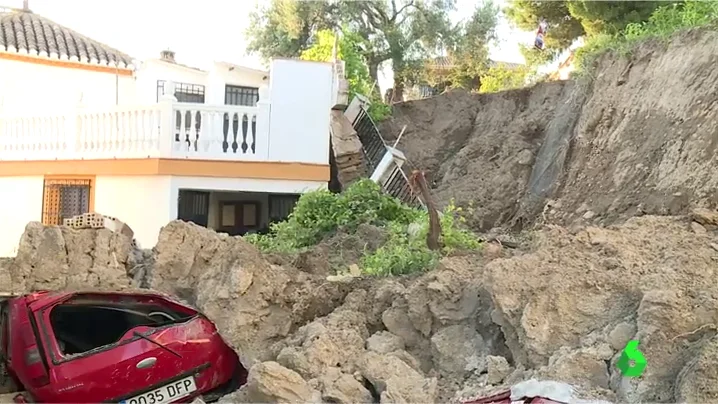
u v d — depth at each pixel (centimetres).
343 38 1903
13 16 1864
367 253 962
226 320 761
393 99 2200
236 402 616
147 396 686
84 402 661
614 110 1195
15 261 859
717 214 715
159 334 706
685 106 979
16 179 1519
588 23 1653
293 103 1301
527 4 1825
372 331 724
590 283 581
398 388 577
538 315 570
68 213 1423
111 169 1352
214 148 1298
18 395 684
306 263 932
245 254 798
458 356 638
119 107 1348
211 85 1922
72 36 1902
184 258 860
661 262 605
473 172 1617
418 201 1358
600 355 520
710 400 443
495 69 2284
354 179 1439
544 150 1489
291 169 1298
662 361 496
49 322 687
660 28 1253
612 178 1074
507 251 859
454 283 682
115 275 876
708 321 505
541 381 502
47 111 1477
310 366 627
